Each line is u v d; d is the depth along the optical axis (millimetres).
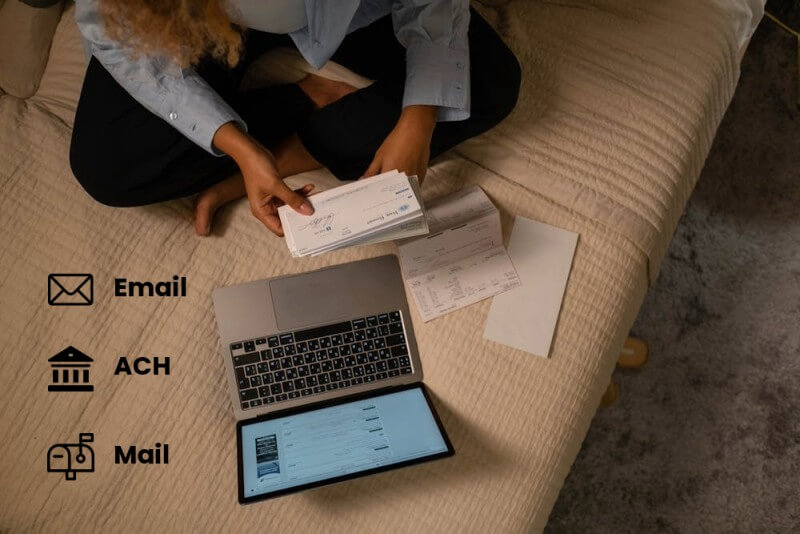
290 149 1152
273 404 1073
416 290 1114
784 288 1508
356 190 916
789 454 1449
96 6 849
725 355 1492
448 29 1021
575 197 1126
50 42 1218
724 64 1174
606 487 1453
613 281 1100
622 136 1137
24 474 1052
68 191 1129
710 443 1460
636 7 1183
